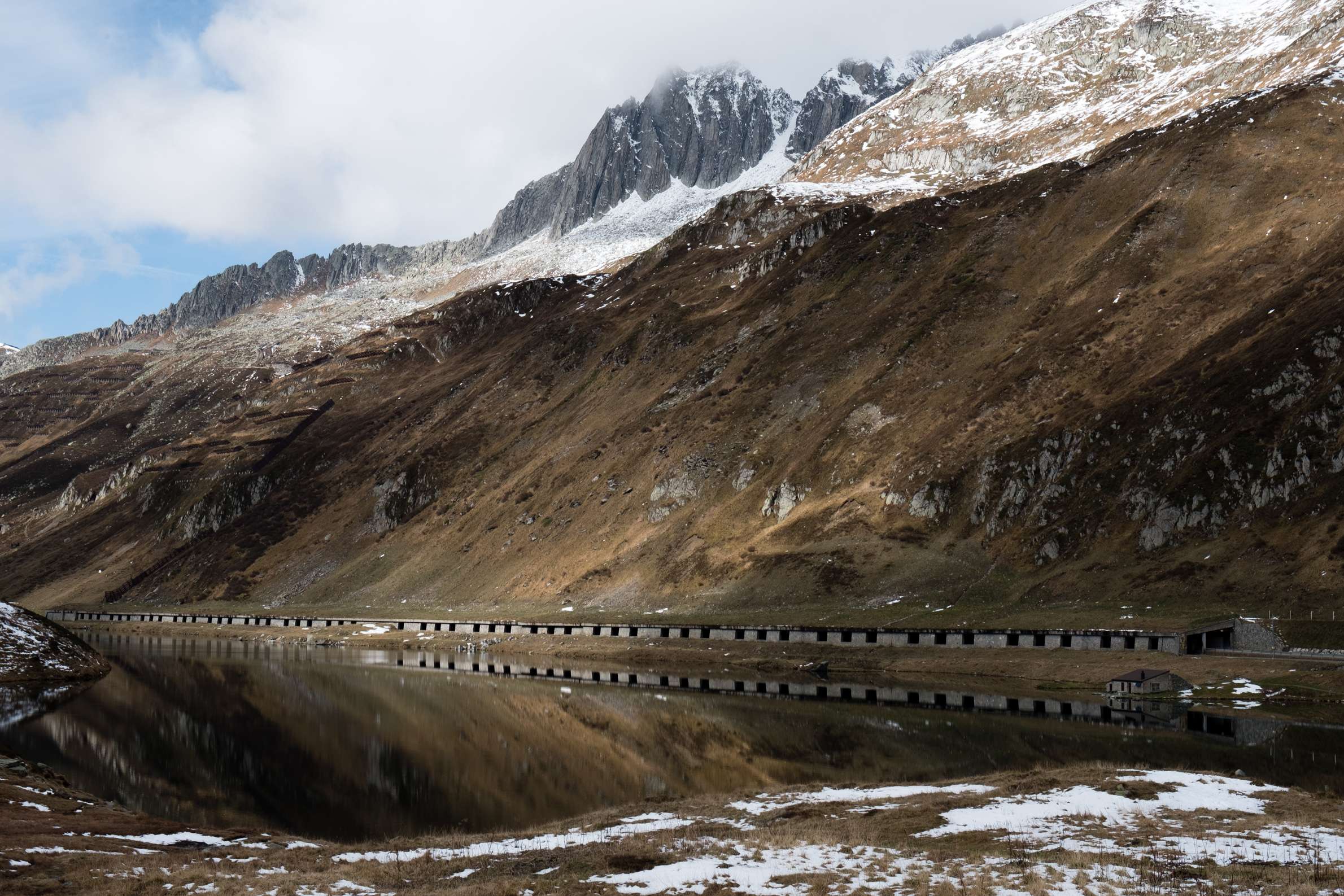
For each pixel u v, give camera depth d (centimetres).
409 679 13825
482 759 8131
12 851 4184
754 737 8688
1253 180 19800
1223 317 16550
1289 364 13912
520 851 4562
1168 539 13538
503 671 14712
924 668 12644
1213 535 13188
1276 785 5431
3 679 12638
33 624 14688
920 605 14738
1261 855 3959
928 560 15800
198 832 5216
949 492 16712
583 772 7594
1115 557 13838
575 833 5012
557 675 14175
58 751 8312
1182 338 16725
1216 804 4953
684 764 7725
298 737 9169
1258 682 9888
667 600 18025
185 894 3769
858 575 15988
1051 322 19338
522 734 9269
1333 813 4722
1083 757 7119
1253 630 10919
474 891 3766
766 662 14150
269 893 3784
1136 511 14225
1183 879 3666
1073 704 9938
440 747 8662
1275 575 11875
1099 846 4169
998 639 12644
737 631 15438
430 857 4525
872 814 5044
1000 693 10831
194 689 12662
